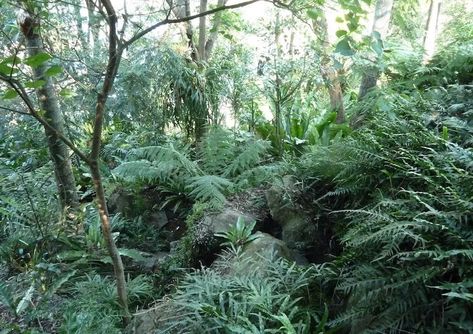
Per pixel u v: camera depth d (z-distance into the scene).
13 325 2.30
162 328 2.04
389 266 1.61
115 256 2.20
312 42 3.63
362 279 1.64
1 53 2.44
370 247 1.76
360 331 1.64
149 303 2.55
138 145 4.51
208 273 2.32
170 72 4.10
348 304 1.80
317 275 1.96
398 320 1.47
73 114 3.87
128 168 3.64
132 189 3.97
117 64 1.79
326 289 2.00
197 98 4.24
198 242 2.85
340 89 4.29
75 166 4.16
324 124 3.92
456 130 2.29
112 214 3.96
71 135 3.55
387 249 1.58
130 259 3.21
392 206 1.82
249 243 2.59
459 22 5.34
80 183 4.24
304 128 4.16
